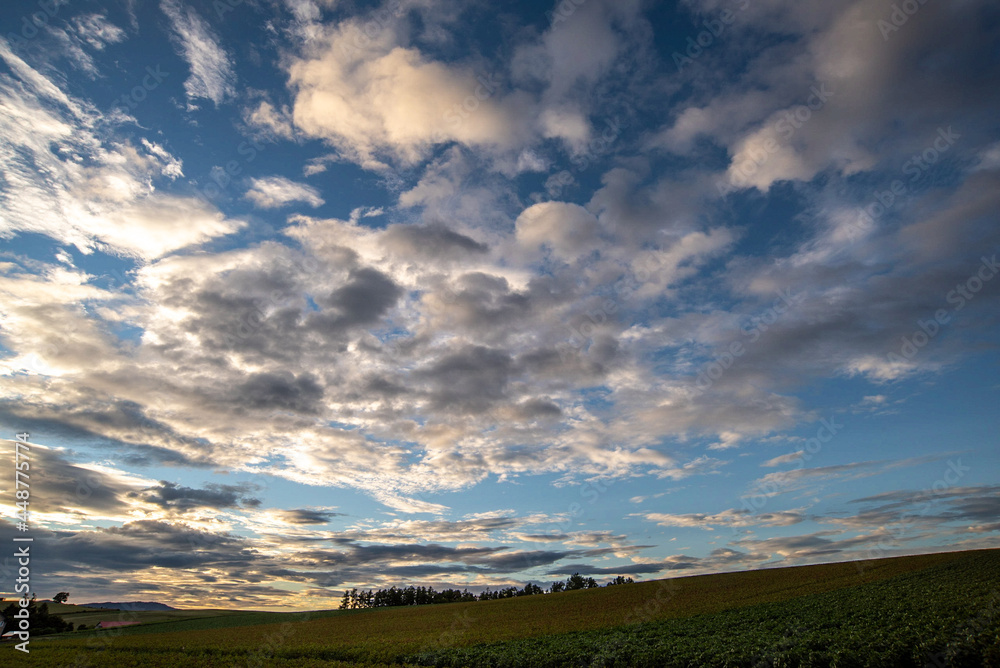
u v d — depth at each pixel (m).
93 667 37.03
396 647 39.75
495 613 69.00
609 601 71.00
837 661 22.39
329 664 34.59
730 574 90.69
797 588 60.91
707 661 25.98
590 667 28.05
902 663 21.53
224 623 79.88
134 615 101.25
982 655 19.41
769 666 24.28
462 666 31.72
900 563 77.06
